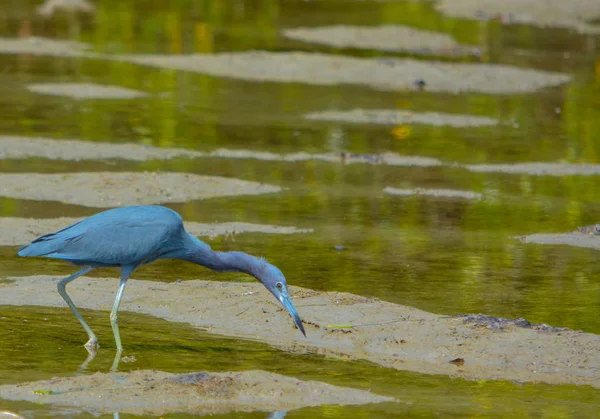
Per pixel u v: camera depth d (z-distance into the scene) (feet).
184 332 34.12
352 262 43.14
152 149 63.67
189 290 38.47
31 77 86.07
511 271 42.57
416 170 62.75
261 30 118.73
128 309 36.42
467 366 31.65
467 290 39.63
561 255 45.47
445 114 80.59
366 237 47.52
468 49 112.57
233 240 45.80
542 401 28.55
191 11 131.44
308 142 69.00
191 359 31.22
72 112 73.67
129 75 90.02
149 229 32.96
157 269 41.68
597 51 116.16
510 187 59.41
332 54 104.27
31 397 27.22
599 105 87.66
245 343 33.19
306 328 34.63
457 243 47.06
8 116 70.74
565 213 53.67
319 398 28.12
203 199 53.11
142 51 102.06
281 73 93.35
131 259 32.89
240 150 65.36
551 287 40.42
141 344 32.58
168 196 52.85
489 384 29.96
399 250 45.44
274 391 28.32
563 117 82.12
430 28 125.29
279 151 65.87
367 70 95.09
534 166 64.95
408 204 54.54
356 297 37.42
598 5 140.56
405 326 34.63
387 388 29.30
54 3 128.36
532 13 136.98
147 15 126.11
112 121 71.56
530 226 50.72
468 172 62.69
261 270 33.04
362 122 76.38
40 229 45.32
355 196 55.77
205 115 75.97
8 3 129.80
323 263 42.80
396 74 94.53
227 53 99.86
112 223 32.94
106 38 108.99
